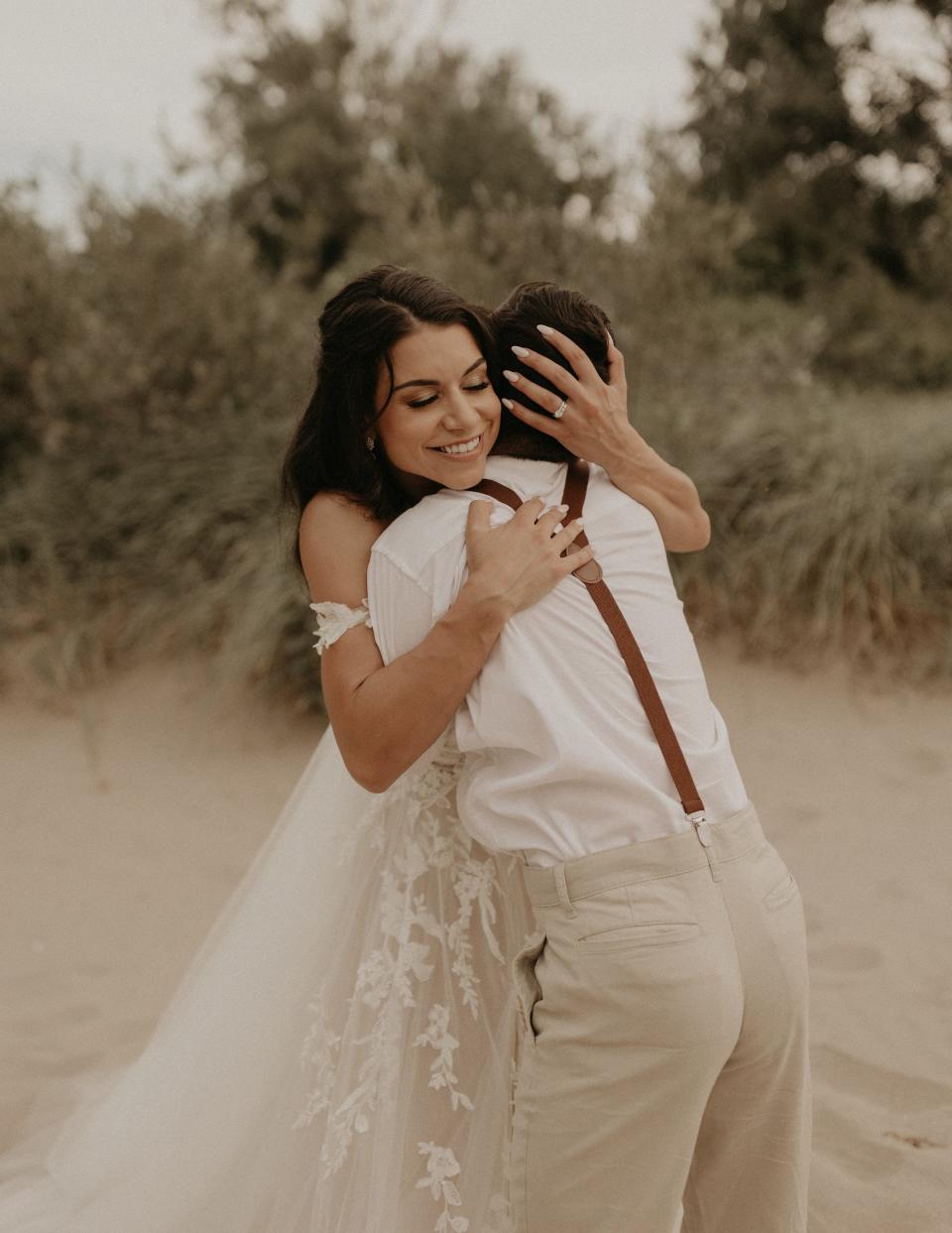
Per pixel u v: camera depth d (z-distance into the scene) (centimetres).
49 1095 263
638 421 542
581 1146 148
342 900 194
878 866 364
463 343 162
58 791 455
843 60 1508
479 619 150
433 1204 181
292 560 197
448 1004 181
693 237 613
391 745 156
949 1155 231
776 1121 158
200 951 223
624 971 143
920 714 460
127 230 640
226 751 483
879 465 538
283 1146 195
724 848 150
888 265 1420
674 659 161
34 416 636
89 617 560
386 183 658
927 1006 288
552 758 150
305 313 682
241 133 1432
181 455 595
